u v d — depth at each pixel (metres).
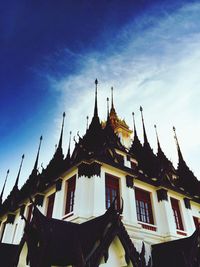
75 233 13.88
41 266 10.81
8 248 17.69
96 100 27.12
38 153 30.72
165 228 20.06
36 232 12.33
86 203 16.41
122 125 33.53
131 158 24.16
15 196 27.03
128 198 18.73
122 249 12.53
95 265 11.06
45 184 22.33
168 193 22.59
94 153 18.31
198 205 25.56
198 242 16.52
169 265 16.39
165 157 30.97
